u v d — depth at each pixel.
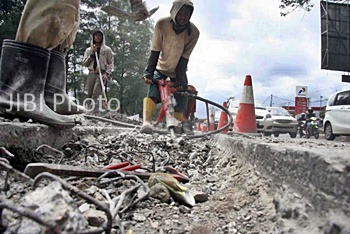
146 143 4.50
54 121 3.39
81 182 2.38
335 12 21.58
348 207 1.31
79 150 3.76
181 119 5.88
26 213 1.21
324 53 21.81
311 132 15.73
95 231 1.32
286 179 1.84
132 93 32.69
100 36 10.37
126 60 32.94
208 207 2.26
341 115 12.23
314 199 1.53
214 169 3.43
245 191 2.27
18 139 2.88
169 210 2.20
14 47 3.22
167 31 5.37
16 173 1.76
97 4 23.11
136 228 1.90
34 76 3.28
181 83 5.73
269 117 15.88
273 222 1.79
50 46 3.39
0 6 17.69
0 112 3.27
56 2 3.19
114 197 2.22
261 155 2.32
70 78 23.53
